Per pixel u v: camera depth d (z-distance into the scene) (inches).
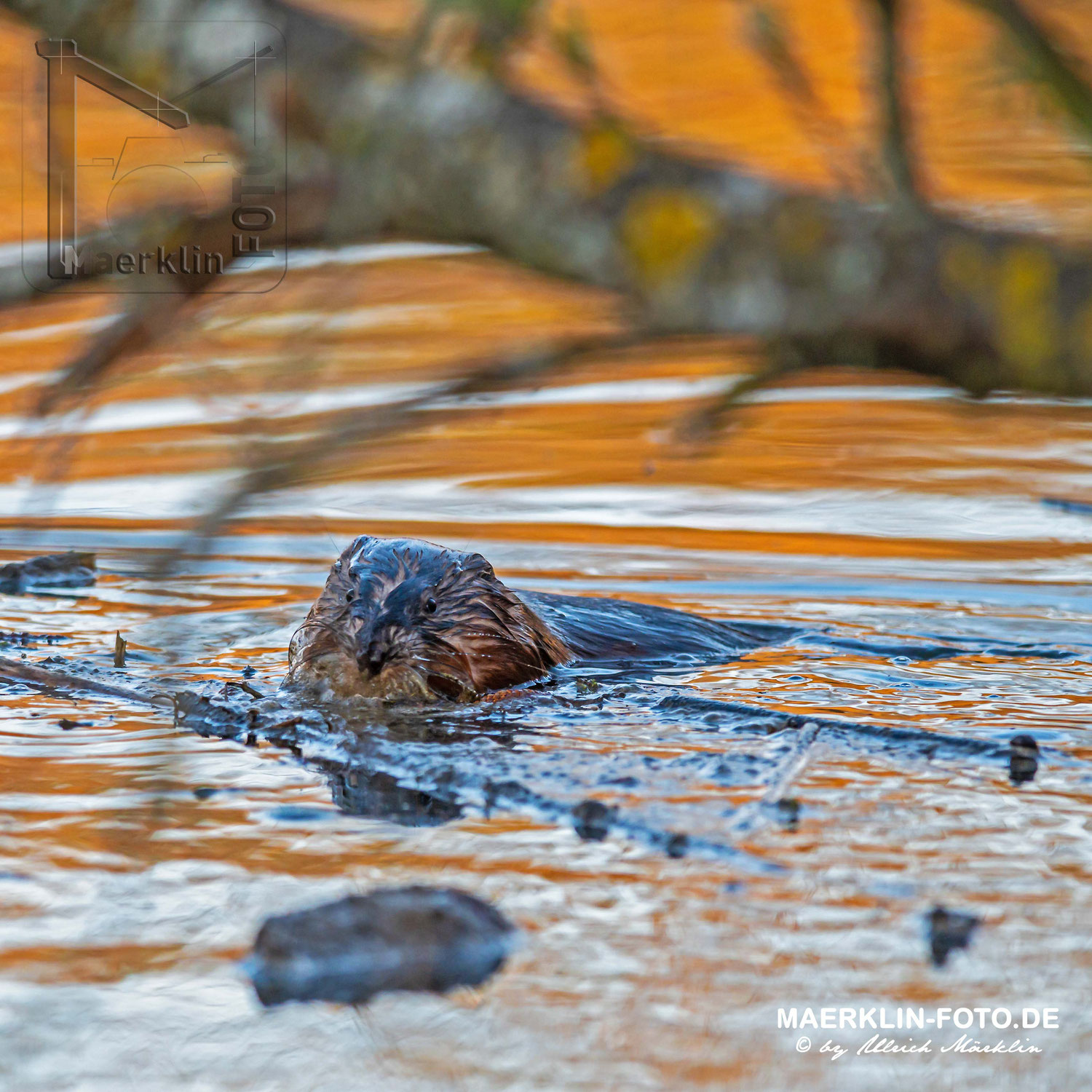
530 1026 297.6
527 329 1219.9
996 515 1050.1
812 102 221.0
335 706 577.0
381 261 325.4
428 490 1123.3
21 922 345.7
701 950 329.7
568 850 393.7
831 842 399.2
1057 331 189.0
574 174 199.3
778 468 1158.3
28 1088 274.8
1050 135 250.5
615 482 1117.1
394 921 330.6
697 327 199.6
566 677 647.1
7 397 1140.5
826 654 709.3
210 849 395.2
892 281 194.2
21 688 603.2
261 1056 286.0
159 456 1164.5
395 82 191.6
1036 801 436.8
